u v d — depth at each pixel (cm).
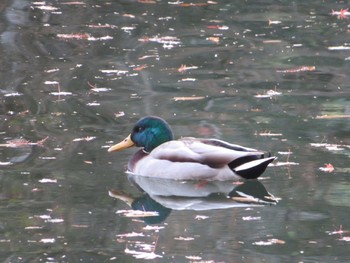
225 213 1132
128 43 2092
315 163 1312
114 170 1309
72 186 1226
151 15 2367
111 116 1555
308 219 1101
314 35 2180
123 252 988
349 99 1662
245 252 990
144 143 1359
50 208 1138
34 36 2133
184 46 2072
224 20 2336
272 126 1498
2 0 2427
